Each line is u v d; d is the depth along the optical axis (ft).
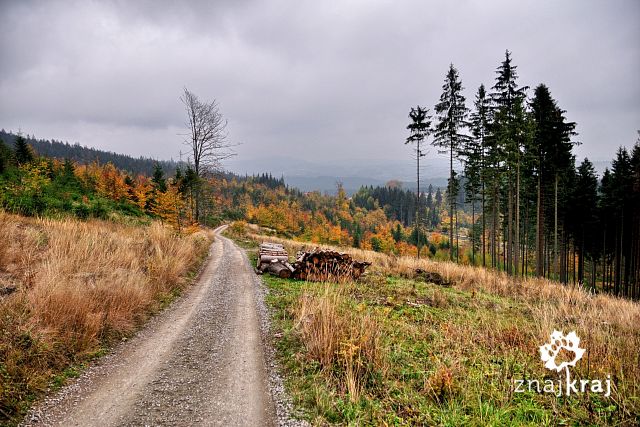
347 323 18.95
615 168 105.50
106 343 18.15
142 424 11.67
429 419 12.20
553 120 77.71
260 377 15.55
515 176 85.40
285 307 27.04
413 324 23.91
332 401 13.33
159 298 26.84
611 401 13.84
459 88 84.94
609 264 110.63
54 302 17.53
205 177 84.12
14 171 55.72
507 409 12.79
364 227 372.79
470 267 59.16
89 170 232.73
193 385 14.58
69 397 13.07
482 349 19.48
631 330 25.46
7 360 13.42
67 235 30.63
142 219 81.61
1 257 23.66
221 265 48.11
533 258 149.18
